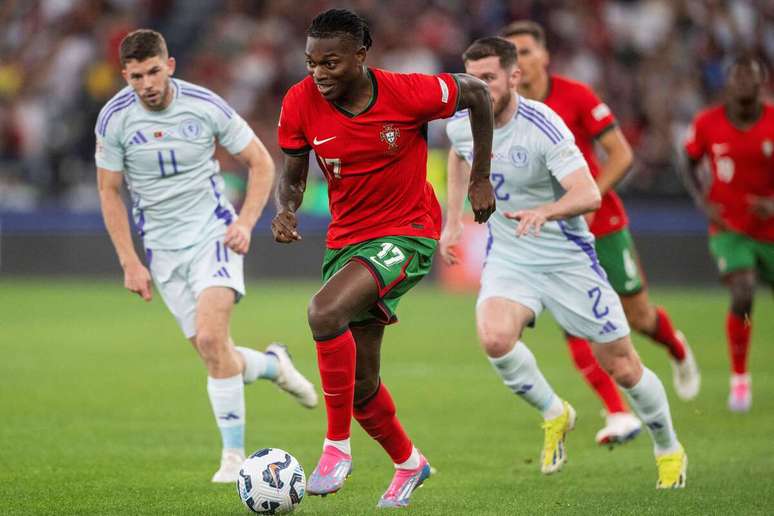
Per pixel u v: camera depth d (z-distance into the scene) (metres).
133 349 42.78
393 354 41.56
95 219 67.44
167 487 20.94
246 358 23.66
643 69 72.56
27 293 61.00
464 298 60.72
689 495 20.17
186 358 40.56
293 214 18.33
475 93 18.17
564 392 33.62
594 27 74.12
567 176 20.75
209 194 23.09
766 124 31.58
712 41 73.81
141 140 22.50
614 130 27.17
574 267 21.67
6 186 70.38
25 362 39.25
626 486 21.30
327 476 17.70
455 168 23.45
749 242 31.70
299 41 77.19
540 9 74.81
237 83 74.75
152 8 81.19
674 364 30.69
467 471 22.95
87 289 63.09
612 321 21.59
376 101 17.58
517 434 27.34
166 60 22.19
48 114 73.88
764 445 25.55
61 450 24.77
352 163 17.94
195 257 22.84
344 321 17.42
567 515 18.52
